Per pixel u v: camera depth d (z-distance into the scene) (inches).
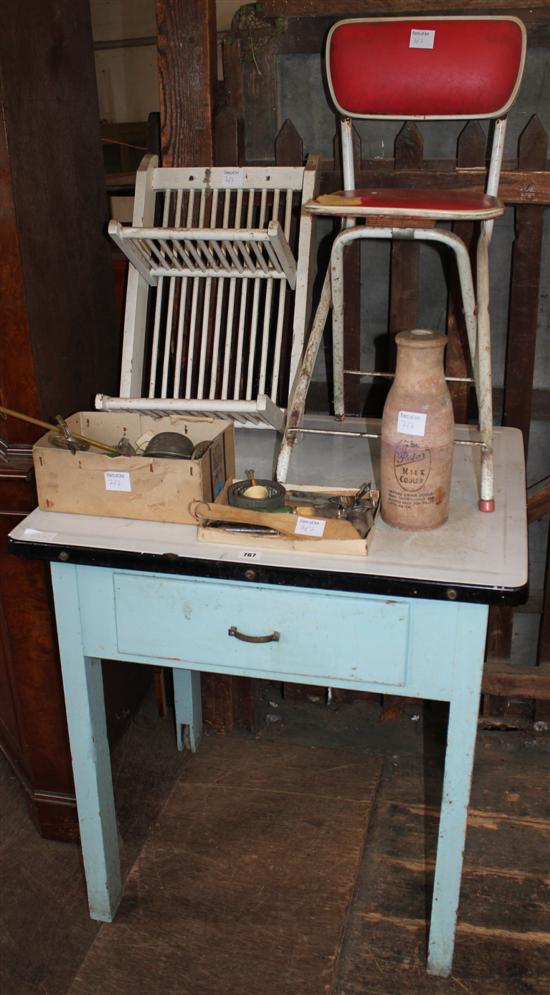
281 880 68.7
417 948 63.3
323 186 72.1
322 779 79.3
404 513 52.2
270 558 49.9
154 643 55.0
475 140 67.7
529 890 67.9
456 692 51.6
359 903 67.2
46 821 72.6
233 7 125.6
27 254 59.1
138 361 69.2
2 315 59.6
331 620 51.0
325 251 75.3
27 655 66.3
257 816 75.2
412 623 50.0
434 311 76.5
